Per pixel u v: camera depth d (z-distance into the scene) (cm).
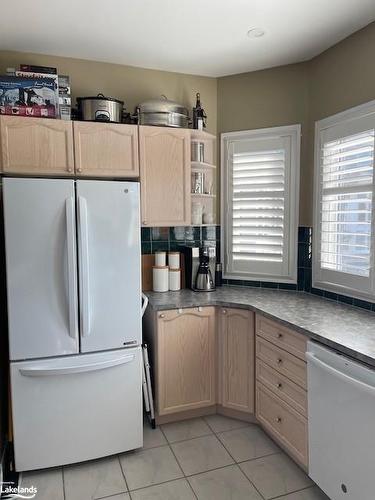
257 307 246
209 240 322
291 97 291
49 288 208
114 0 198
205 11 210
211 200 319
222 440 246
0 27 227
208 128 315
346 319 217
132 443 231
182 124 281
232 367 265
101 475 214
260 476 212
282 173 298
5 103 232
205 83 312
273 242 306
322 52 266
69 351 214
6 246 201
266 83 298
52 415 213
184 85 306
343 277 254
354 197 244
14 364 206
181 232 315
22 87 234
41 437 212
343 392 171
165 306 252
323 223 272
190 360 263
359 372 162
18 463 210
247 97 305
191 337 262
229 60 280
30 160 235
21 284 204
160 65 289
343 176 254
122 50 262
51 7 204
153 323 257
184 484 206
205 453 232
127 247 223
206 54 269
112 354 223
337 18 218
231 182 317
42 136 237
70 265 208
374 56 221
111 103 255
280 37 243
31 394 209
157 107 270
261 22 223
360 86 233
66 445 217
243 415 269
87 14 212
